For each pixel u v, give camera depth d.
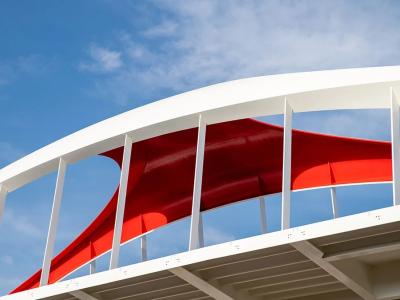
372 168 23.66
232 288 15.96
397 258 14.89
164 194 25.53
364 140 23.30
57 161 19.77
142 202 25.69
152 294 16.59
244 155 24.02
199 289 15.45
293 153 24.12
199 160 16.80
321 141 23.55
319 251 13.95
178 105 17.91
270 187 25.11
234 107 17.31
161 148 22.91
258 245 13.77
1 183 20.53
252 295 16.48
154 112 18.17
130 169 23.72
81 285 15.70
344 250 14.09
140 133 18.44
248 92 17.19
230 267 15.13
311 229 13.34
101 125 18.86
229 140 23.11
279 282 15.73
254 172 24.89
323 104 16.86
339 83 16.27
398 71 15.84
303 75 16.70
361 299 15.87
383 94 16.22
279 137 22.77
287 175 15.52
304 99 16.77
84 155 19.39
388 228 13.42
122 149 22.27
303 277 15.46
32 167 19.91
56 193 18.83
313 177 24.27
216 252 14.18
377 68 16.05
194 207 15.97
